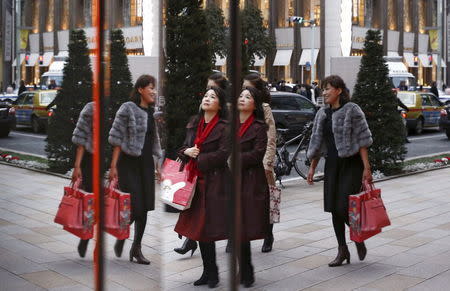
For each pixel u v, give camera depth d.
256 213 9.27
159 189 5.51
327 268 10.75
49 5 5.31
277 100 35.88
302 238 13.14
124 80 4.20
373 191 10.49
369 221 10.36
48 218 5.26
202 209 8.96
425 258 11.44
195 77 15.34
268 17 102.81
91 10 4.00
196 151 8.88
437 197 18.89
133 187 4.30
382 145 23.50
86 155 4.84
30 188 8.11
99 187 4.02
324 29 99.38
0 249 4.49
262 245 12.53
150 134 4.70
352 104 10.41
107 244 4.12
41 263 4.53
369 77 23.41
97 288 4.04
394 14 110.31
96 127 3.98
